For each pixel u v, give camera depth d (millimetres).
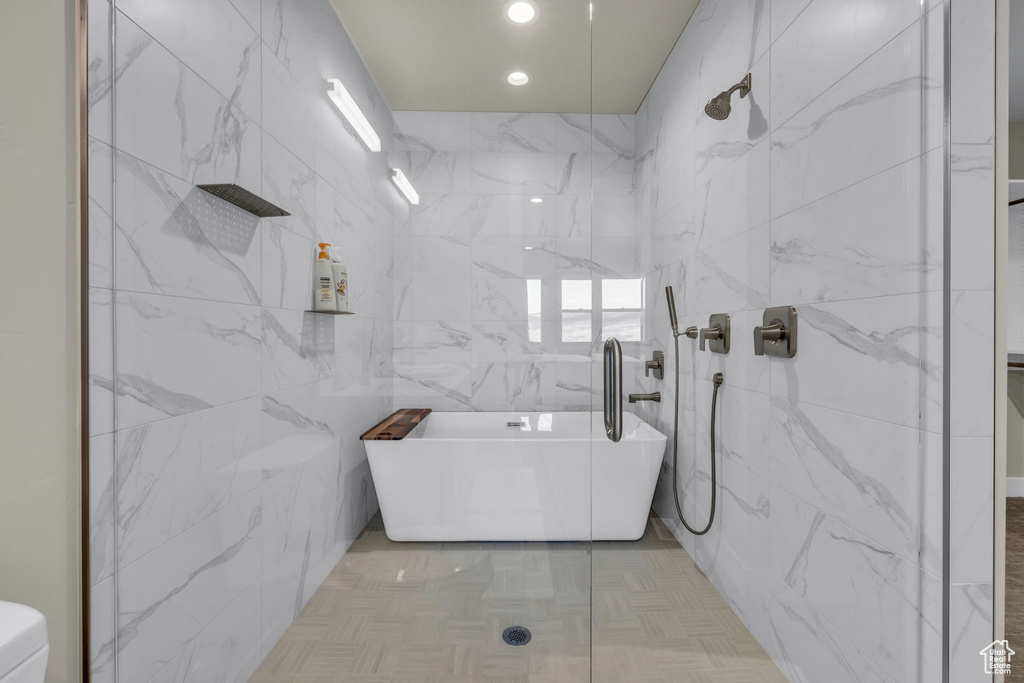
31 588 1074
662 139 1713
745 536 1533
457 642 1789
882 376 1254
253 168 1663
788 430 1451
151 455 1314
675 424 1644
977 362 1135
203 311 1462
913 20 1179
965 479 1142
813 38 1363
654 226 1726
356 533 2332
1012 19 1147
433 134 2350
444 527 2357
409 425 2381
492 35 2225
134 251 1262
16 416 1034
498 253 2350
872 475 1276
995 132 1129
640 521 1658
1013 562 1179
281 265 1822
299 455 1929
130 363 1258
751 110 1495
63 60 1113
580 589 2059
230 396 1568
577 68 2238
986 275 1128
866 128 1265
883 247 1241
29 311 1050
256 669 1672
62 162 1110
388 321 2387
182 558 1405
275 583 1782
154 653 1332
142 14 1269
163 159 1327
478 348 2357
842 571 1352
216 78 1502
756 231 1493
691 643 1574
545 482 2314
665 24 1708
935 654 1177
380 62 2314
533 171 2318
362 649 1766
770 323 1476
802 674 1426
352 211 2311
